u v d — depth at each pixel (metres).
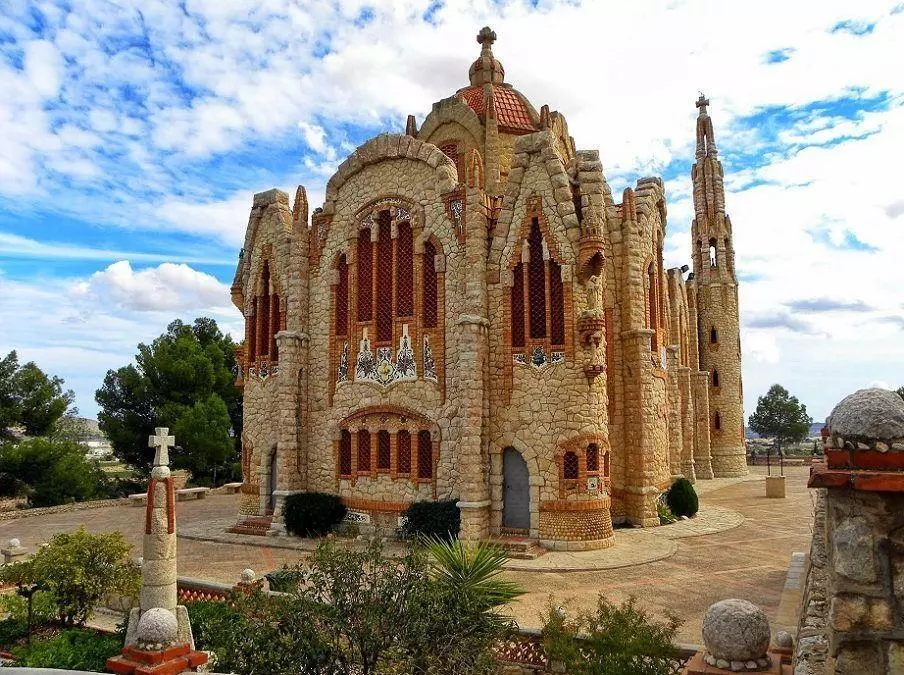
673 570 25.19
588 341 29.06
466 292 31.05
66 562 18.92
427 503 30.77
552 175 30.64
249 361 39.03
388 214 34.59
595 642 12.16
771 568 25.33
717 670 11.12
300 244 36.28
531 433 29.72
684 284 59.81
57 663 15.12
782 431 110.56
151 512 14.60
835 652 6.16
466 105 38.94
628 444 33.78
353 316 34.59
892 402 6.38
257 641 12.02
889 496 6.13
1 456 47.28
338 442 34.41
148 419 57.78
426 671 11.54
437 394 31.80
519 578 24.19
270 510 36.53
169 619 12.09
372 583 12.66
